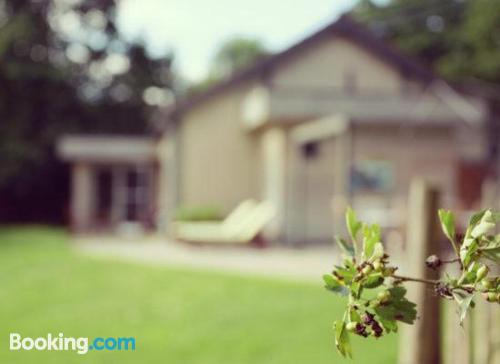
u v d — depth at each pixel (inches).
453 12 1295.5
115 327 263.7
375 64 725.9
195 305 306.0
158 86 1216.8
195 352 225.3
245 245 607.8
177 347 231.8
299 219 658.2
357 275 43.5
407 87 733.9
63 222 1039.6
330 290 44.5
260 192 744.3
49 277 398.6
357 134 669.3
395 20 1267.2
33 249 569.3
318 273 407.5
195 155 742.5
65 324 270.1
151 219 892.6
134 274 407.8
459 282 42.7
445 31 1274.6
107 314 289.4
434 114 636.7
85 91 1163.3
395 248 511.2
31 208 1079.0
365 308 44.2
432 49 1294.3
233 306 301.6
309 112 620.7
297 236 655.8
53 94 1082.7
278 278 382.3
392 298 43.3
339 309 290.0
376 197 666.2
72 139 890.7
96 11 1190.3
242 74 734.5
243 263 469.1
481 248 42.8
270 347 230.7
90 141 892.0
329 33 711.7
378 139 674.2
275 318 274.7
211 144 745.0
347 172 558.9
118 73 1194.0
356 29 711.1
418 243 145.4
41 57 1116.5
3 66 1042.1
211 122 746.2
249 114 710.5
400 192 673.6
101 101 1162.6
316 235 664.4
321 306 297.4
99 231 885.8
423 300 144.9
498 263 42.1
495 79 1194.0
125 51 1213.1
